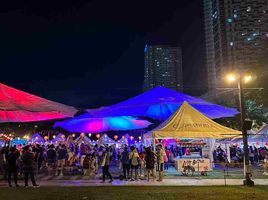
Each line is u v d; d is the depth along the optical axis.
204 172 21.14
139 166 20.55
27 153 15.95
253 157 29.20
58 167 21.53
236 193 13.53
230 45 120.88
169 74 186.62
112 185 16.41
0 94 12.80
